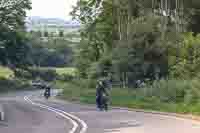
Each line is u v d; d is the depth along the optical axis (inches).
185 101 1418.6
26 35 4650.6
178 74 1964.8
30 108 1700.3
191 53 2057.1
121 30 2714.1
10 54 4490.7
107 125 992.9
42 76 5374.0
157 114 1274.6
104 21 3026.6
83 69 3206.2
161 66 2175.2
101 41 3120.1
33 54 5989.2
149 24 2230.6
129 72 2239.2
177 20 2529.5
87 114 1344.7
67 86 3149.6
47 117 1280.8
